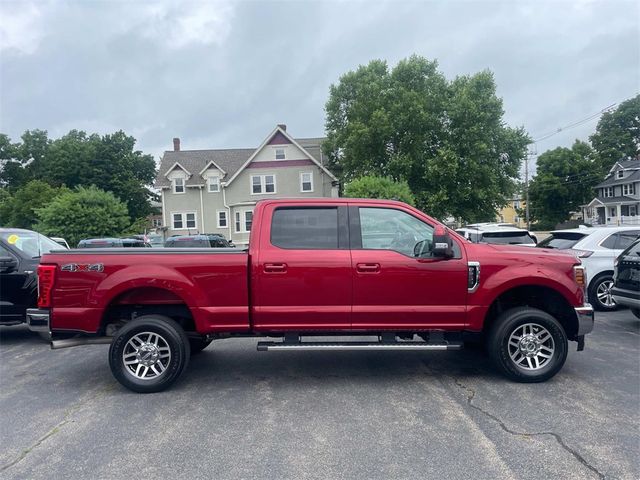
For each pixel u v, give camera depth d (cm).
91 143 5622
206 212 4103
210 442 393
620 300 778
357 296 516
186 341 525
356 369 595
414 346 521
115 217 2903
